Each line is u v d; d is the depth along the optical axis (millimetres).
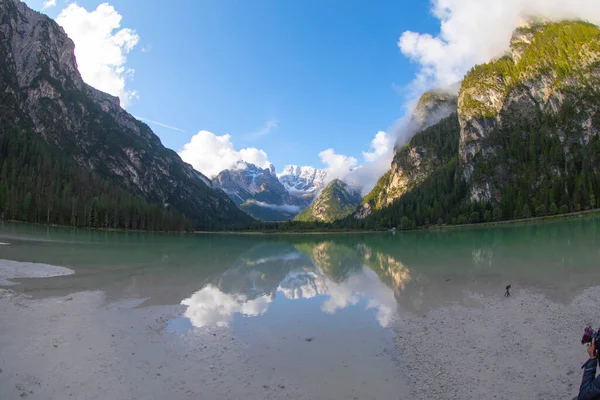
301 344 15625
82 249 53031
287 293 26625
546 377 11469
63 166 179000
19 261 35000
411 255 50375
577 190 123125
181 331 17094
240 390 11391
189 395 10984
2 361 12164
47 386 10922
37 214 111438
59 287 24281
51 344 14008
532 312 18109
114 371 12289
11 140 173500
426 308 20750
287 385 11797
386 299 23641
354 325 18281
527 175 162000
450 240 78125
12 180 126062
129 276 31156
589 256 34000
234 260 51125
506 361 12891
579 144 159875
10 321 16172
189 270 37469
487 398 10688
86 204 130500
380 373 12680
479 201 169750
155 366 12945
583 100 176000
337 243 99812
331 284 30359
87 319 17578
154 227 158375
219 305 22438
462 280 27797
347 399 10906
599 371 11406
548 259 34219
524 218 132125
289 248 81250
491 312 18859
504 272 29344
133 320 18172
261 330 17562
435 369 12797
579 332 14820
